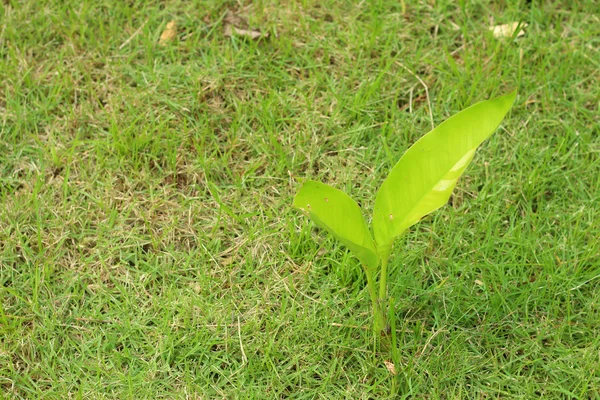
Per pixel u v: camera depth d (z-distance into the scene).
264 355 1.34
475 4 1.70
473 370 1.33
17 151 1.53
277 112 1.57
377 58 1.64
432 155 1.20
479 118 1.18
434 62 1.63
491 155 1.52
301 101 1.59
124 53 1.65
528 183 1.48
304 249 1.43
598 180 1.48
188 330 1.36
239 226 1.46
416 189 1.21
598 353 1.33
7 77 1.60
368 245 1.25
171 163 1.52
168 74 1.61
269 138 1.54
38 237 1.43
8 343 1.36
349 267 1.40
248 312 1.38
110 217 1.46
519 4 1.70
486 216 1.45
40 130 1.57
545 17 1.69
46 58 1.65
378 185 1.50
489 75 1.61
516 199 1.48
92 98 1.59
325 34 1.66
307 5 1.70
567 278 1.39
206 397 1.31
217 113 1.58
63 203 1.48
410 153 1.20
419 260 1.43
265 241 1.44
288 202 1.48
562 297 1.39
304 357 1.34
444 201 1.21
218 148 1.53
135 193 1.49
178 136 1.55
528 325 1.36
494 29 1.67
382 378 1.32
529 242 1.42
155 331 1.37
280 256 1.43
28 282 1.41
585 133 1.53
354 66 1.63
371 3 1.69
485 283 1.38
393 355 1.30
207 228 1.46
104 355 1.35
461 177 1.49
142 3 1.71
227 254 1.44
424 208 1.21
